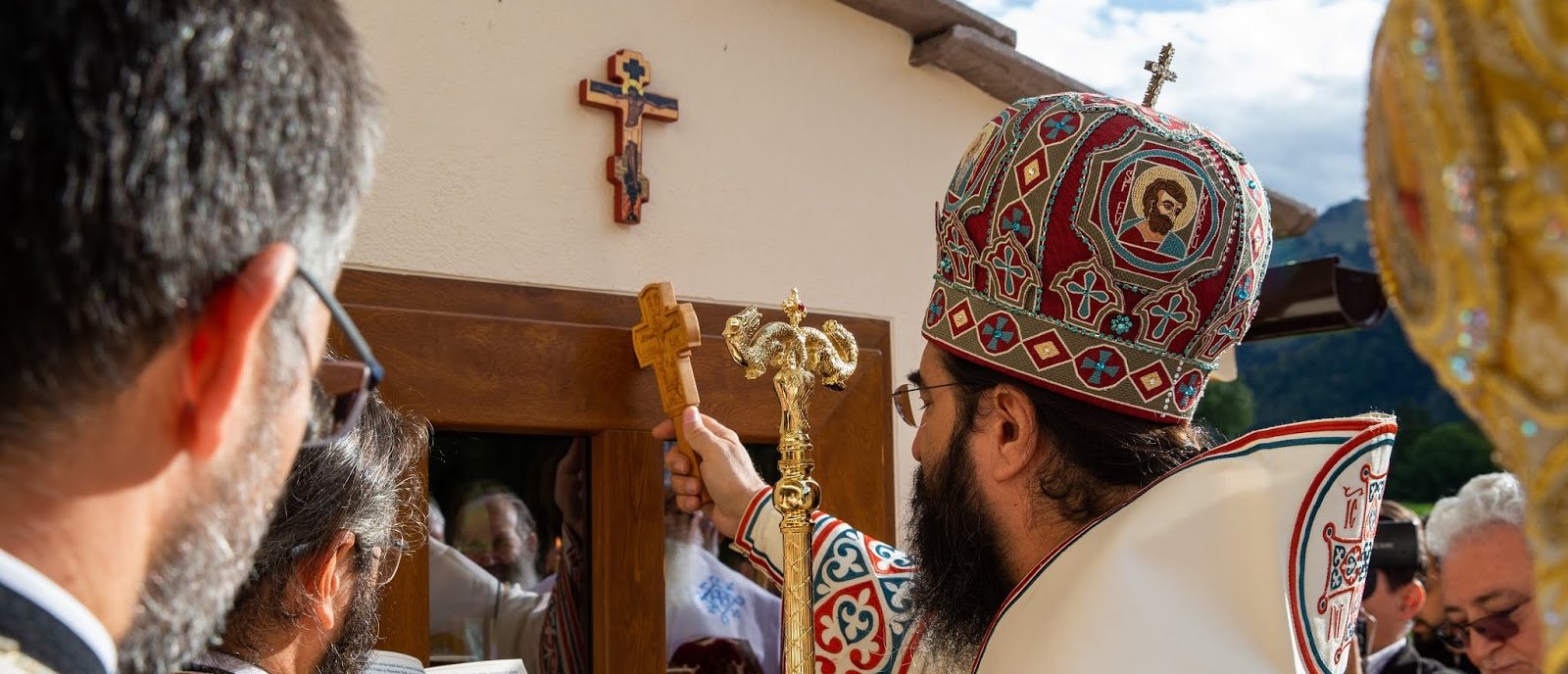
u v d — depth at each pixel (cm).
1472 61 40
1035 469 137
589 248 190
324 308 67
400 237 174
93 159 55
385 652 139
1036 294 135
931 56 227
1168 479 129
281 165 61
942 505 144
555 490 199
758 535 170
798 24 216
